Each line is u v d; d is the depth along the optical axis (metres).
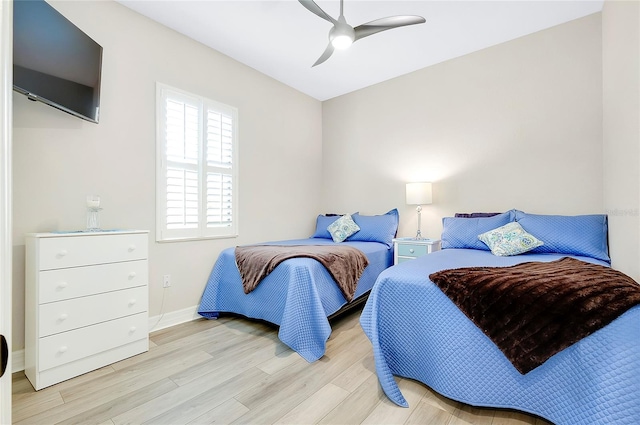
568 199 2.83
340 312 2.65
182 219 2.87
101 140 2.36
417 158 3.79
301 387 1.71
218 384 1.75
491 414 1.46
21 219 1.97
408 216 3.88
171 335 2.50
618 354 1.12
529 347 1.30
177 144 2.86
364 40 3.10
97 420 1.44
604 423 1.12
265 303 2.50
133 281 2.14
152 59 2.69
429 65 3.66
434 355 1.60
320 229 4.21
